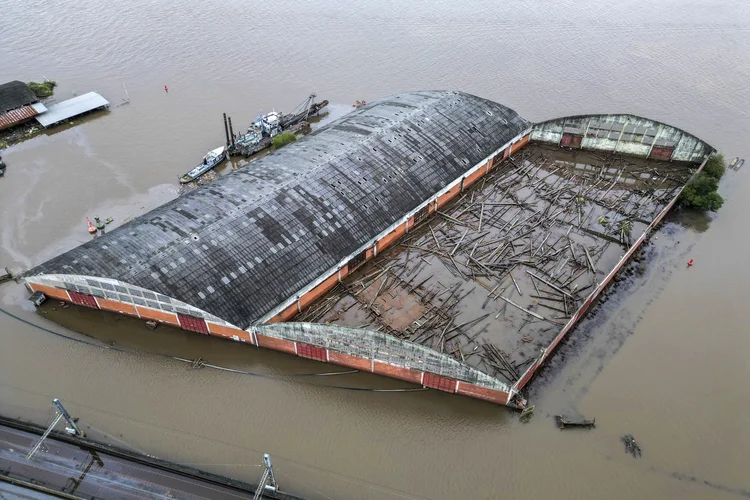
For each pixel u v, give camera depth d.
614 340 79.00
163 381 72.44
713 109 141.00
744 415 70.00
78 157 120.81
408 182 96.12
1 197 108.25
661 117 137.88
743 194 108.81
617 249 91.81
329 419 68.50
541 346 74.88
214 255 76.94
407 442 66.19
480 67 163.25
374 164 96.38
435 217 99.25
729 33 184.88
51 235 98.88
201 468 62.91
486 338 75.69
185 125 132.75
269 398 70.81
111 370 73.62
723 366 75.88
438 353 66.19
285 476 62.50
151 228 80.62
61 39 175.50
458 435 67.00
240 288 75.12
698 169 107.44
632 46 175.88
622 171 111.44
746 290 87.75
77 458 63.44
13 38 176.00
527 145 120.88
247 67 161.00
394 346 67.94
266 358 75.56
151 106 140.75
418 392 71.56
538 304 81.12
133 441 65.44
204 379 72.81
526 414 68.88
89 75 155.50
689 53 171.00
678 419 69.19
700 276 89.94
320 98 146.62
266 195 86.44
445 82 155.00
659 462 64.69
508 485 62.19
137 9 199.00
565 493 61.62
